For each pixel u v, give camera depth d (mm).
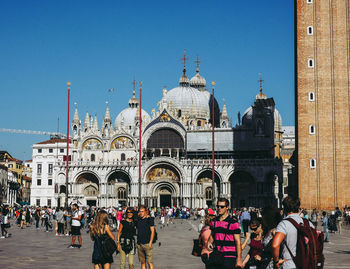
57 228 53125
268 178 126188
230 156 133875
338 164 89438
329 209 88938
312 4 92812
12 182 187875
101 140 138875
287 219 13477
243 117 166000
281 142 181375
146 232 22297
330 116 90500
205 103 164500
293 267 13180
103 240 20016
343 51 91125
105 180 133750
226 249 16984
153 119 137500
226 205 17375
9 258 31109
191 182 129500
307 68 92000
